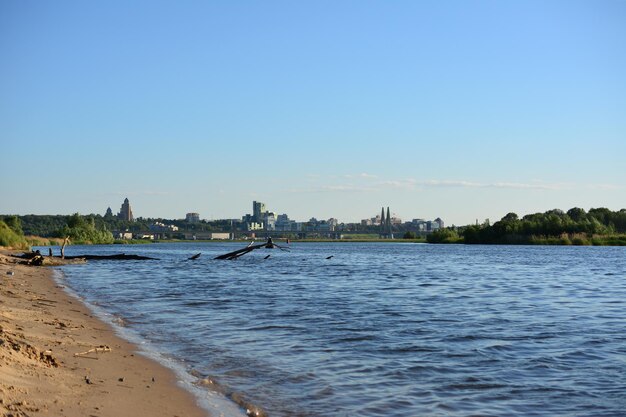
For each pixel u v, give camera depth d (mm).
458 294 34219
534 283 43844
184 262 74875
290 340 17656
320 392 11883
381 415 10555
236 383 12383
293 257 98875
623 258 96000
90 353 14109
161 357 14633
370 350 16281
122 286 38031
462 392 12109
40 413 8758
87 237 197500
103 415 9188
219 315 23328
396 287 39375
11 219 132750
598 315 24391
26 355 12125
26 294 27203
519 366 14477
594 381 13055
